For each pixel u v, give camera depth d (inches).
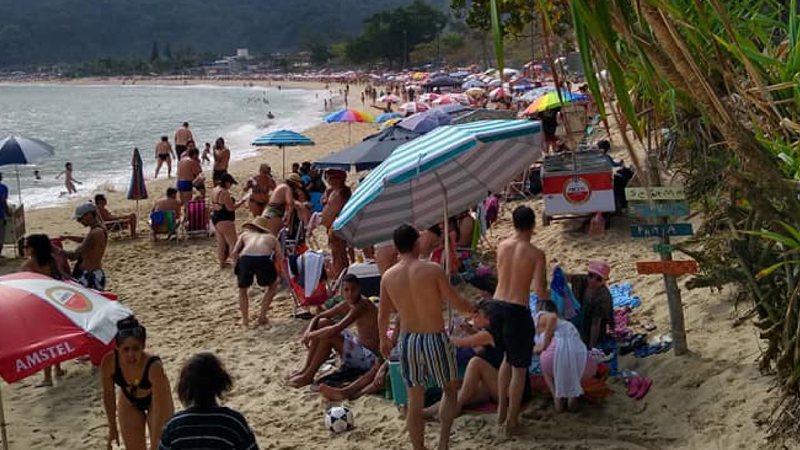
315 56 7234.3
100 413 286.7
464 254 388.5
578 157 390.6
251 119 2439.7
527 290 223.8
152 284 467.2
